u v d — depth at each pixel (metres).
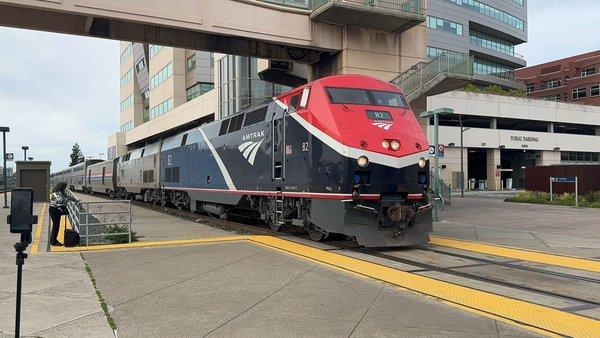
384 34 25.25
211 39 24.09
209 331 5.65
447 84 24.06
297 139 12.82
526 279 8.45
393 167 11.42
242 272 8.90
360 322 5.96
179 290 7.58
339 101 11.99
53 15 21.38
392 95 12.80
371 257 10.57
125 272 8.95
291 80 29.64
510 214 21.05
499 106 55.72
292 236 13.98
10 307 6.61
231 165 17.41
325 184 11.59
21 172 28.34
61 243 12.68
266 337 5.43
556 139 61.75
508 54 78.88
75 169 67.19
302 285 7.88
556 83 87.75
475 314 6.30
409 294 7.32
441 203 19.14
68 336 5.45
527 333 5.57
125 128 84.50
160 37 23.28
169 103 61.06
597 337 5.44
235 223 17.94
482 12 70.06
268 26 22.77
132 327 5.79
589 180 27.39
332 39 24.16
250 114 16.28
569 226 16.45
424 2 24.25
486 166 62.12
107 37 22.50
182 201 24.08
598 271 9.13
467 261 10.15
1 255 10.66
